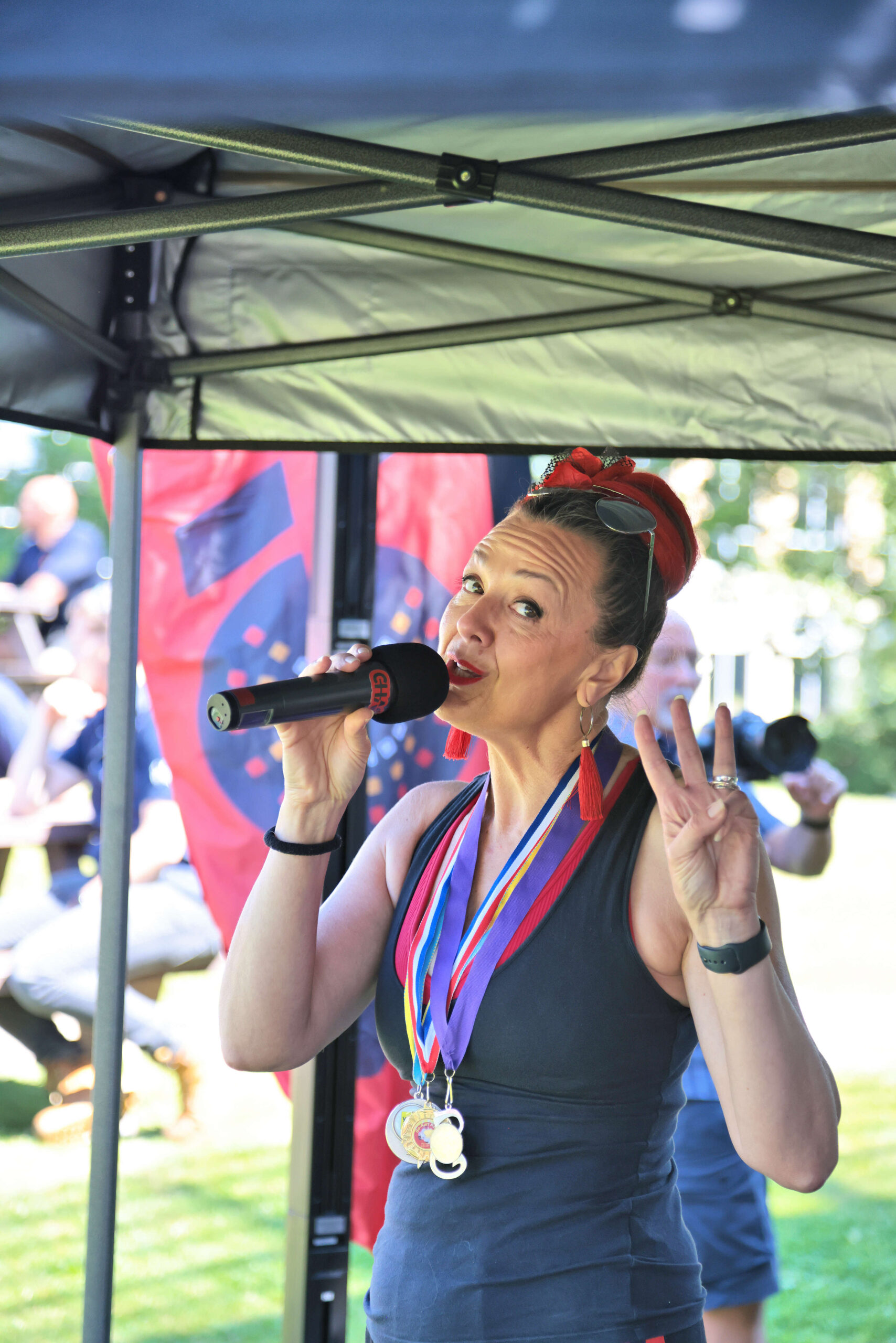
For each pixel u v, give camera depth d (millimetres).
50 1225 4273
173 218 1647
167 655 3283
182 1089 5051
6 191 2045
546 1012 1370
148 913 4801
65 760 5379
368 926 1618
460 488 3221
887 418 2473
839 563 16078
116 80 688
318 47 664
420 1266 1384
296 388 2586
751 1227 2855
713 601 15000
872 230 2135
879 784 17219
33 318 2256
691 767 1266
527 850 1447
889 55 638
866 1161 5352
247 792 3248
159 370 2520
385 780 3086
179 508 3297
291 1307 2826
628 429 2566
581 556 1451
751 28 636
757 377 2521
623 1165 1379
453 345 2498
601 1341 1313
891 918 9867
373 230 2359
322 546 2951
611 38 641
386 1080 2986
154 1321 3736
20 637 5332
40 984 4793
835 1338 3865
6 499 12133
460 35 652
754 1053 1230
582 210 1591
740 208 2109
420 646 1444
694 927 1251
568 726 1473
